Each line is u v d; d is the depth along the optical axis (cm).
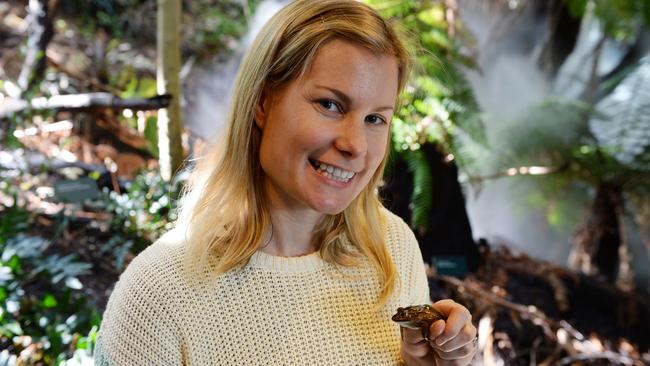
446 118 299
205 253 106
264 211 109
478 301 280
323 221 114
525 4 445
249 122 104
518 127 365
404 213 296
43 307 229
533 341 273
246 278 109
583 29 526
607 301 310
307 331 110
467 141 347
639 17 459
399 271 123
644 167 350
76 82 405
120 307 105
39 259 241
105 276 260
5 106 302
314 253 115
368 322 115
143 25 495
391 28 102
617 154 381
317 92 97
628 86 414
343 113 99
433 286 285
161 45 286
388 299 118
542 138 362
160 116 292
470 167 351
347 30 96
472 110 305
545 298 299
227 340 106
